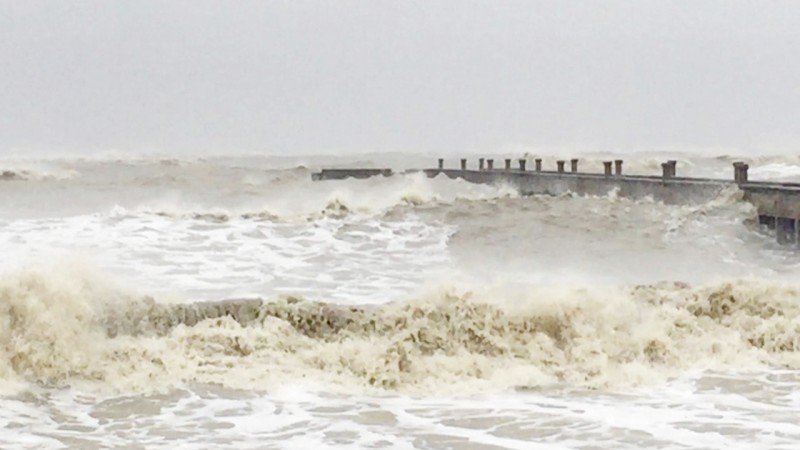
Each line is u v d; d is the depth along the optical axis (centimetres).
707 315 1902
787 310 1892
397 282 2155
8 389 1473
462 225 3058
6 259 2219
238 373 1558
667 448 1223
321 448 1235
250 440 1268
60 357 1553
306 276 2209
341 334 1720
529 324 1734
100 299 1697
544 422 1340
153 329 1708
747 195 3103
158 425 1331
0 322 1570
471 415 1380
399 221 3086
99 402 1435
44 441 1262
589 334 1722
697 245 2788
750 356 1708
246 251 2509
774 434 1279
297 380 1541
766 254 2691
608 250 2705
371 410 1404
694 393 1498
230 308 1753
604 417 1362
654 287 1994
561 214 3306
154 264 2281
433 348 1698
